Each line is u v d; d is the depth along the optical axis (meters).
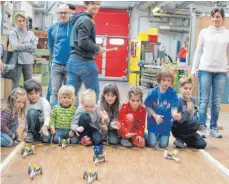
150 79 10.02
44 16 12.28
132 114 2.96
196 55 3.72
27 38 4.09
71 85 3.06
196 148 3.05
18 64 4.06
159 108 3.03
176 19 13.73
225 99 5.81
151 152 2.83
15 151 2.59
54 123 2.96
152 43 11.76
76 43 3.05
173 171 2.33
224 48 3.56
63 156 2.56
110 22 13.48
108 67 13.55
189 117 3.01
